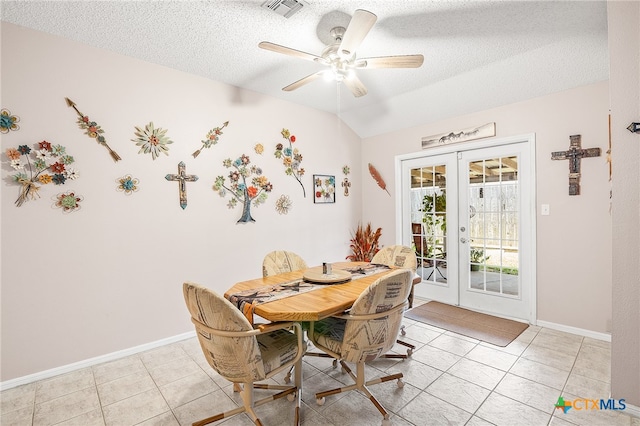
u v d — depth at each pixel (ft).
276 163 11.48
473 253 11.63
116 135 8.07
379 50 8.06
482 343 8.69
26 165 6.87
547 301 9.70
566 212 9.23
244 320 4.72
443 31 7.23
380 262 9.45
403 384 6.73
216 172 9.90
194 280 9.48
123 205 8.19
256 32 7.22
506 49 8.09
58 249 7.29
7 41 6.67
